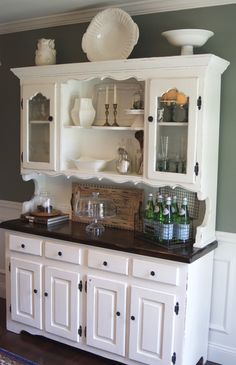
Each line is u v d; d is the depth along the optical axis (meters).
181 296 2.53
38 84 3.12
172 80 2.57
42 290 3.07
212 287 2.94
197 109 2.51
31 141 3.23
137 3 2.96
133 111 2.79
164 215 2.73
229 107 2.77
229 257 2.87
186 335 2.57
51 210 3.34
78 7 3.11
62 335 3.00
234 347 2.91
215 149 2.73
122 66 2.73
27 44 3.58
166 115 2.66
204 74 2.47
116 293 2.75
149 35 3.00
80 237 2.85
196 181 2.56
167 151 2.68
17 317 3.22
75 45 3.33
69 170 3.08
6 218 3.92
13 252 3.20
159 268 2.58
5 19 3.47
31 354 3.00
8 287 3.27
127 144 3.12
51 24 3.42
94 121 3.21
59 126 3.08
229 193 2.83
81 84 3.24
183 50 2.64
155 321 2.62
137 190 3.07
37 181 3.47
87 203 3.18
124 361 2.78
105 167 3.15
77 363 2.90
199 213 2.87
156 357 2.63
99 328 2.84
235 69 2.73
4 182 3.89
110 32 2.94
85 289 2.88
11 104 3.73
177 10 2.88
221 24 2.75
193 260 2.49
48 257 3.01
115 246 2.70
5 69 3.73
